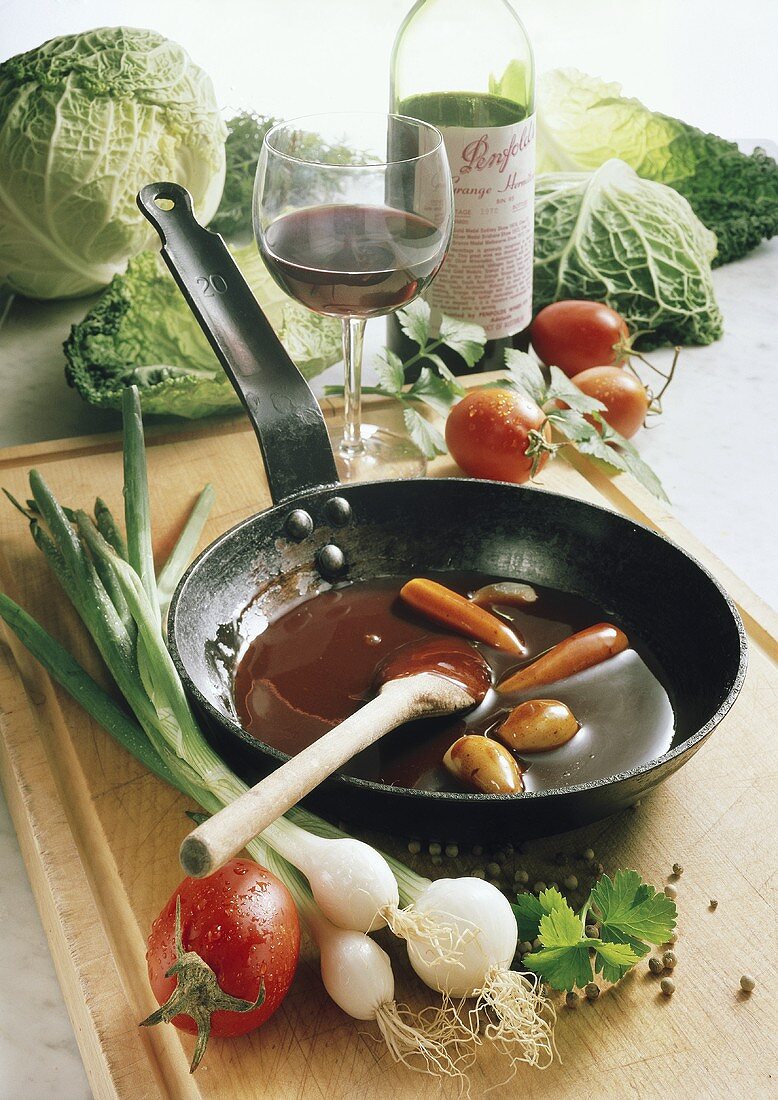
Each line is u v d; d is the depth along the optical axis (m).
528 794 0.67
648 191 1.55
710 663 0.83
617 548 0.94
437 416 1.32
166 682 0.81
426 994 0.69
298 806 0.74
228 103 1.85
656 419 1.38
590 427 1.18
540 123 1.75
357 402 1.21
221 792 0.77
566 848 0.79
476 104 1.30
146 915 0.75
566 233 1.50
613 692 0.85
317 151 1.13
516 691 0.85
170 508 1.14
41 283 1.53
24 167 1.41
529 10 2.28
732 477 1.28
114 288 1.31
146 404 1.21
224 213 1.67
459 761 0.76
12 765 0.85
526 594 0.95
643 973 0.71
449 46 1.37
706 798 0.83
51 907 0.77
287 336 1.31
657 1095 0.63
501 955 0.65
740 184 1.75
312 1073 0.65
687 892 0.76
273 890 0.65
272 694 0.85
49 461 1.21
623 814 0.82
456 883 0.66
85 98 1.42
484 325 1.33
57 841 0.79
